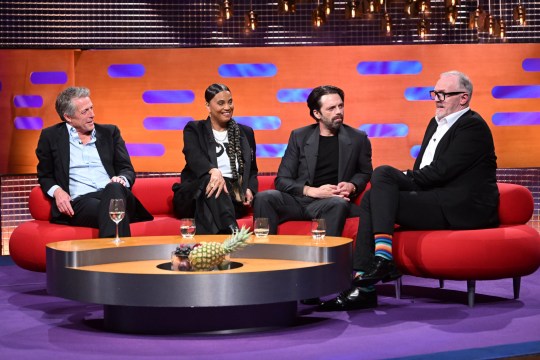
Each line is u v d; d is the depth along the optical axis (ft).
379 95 22.72
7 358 11.13
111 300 12.02
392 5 22.52
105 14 22.52
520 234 14.62
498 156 22.95
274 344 11.75
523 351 11.12
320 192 16.89
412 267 14.79
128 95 22.72
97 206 16.78
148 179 18.79
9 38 22.41
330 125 17.47
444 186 15.20
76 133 17.78
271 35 22.59
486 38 22.67
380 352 11.21
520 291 16.06
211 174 16.80
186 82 22.68
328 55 22.61
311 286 12.40
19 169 22.67
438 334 12.32
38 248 16.74
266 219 14.29
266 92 22.71
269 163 22.86
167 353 11.28
